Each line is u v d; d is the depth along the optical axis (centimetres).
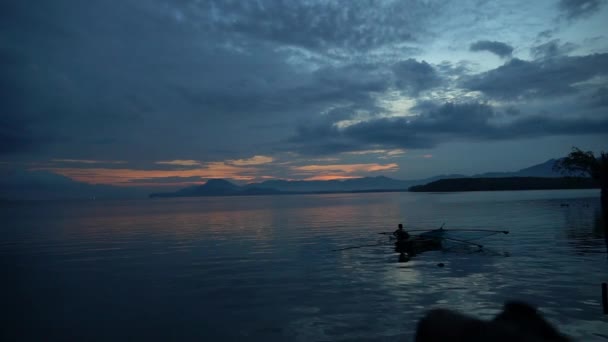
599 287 1142
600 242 1994
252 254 2005
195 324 957
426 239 2133
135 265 1789
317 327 904
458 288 1190
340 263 1684
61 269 1739
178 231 3431
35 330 951
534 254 1712
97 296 1254
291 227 3559
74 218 6084
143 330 930
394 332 859
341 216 4994
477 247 1988
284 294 1195
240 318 986
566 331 817
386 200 11481
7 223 5109
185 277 1491
